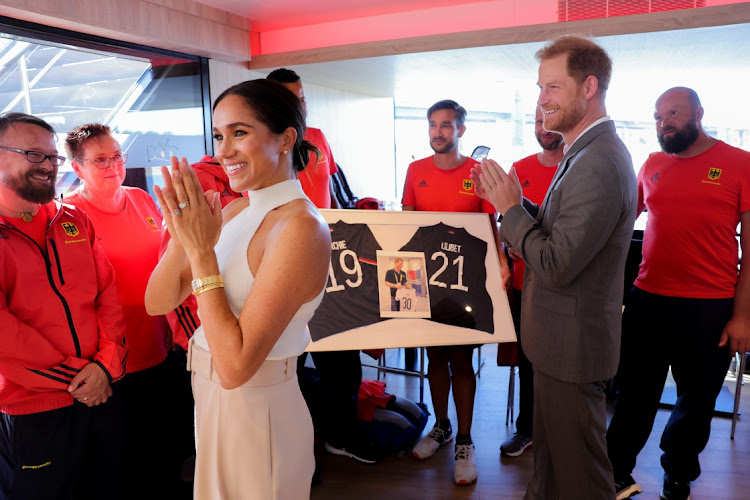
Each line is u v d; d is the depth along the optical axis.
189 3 4.25
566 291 1.75
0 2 2.98
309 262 1.16
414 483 2.65
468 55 4.71
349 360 2.79
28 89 3.55
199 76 4.77
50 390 1.85
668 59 5.13
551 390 1.81
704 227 2.34
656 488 2.60
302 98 2.50
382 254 2.38
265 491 1.27
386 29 4.80
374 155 8.00
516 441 2.91
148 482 2.56
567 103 1.74
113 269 2.16
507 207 1.83
